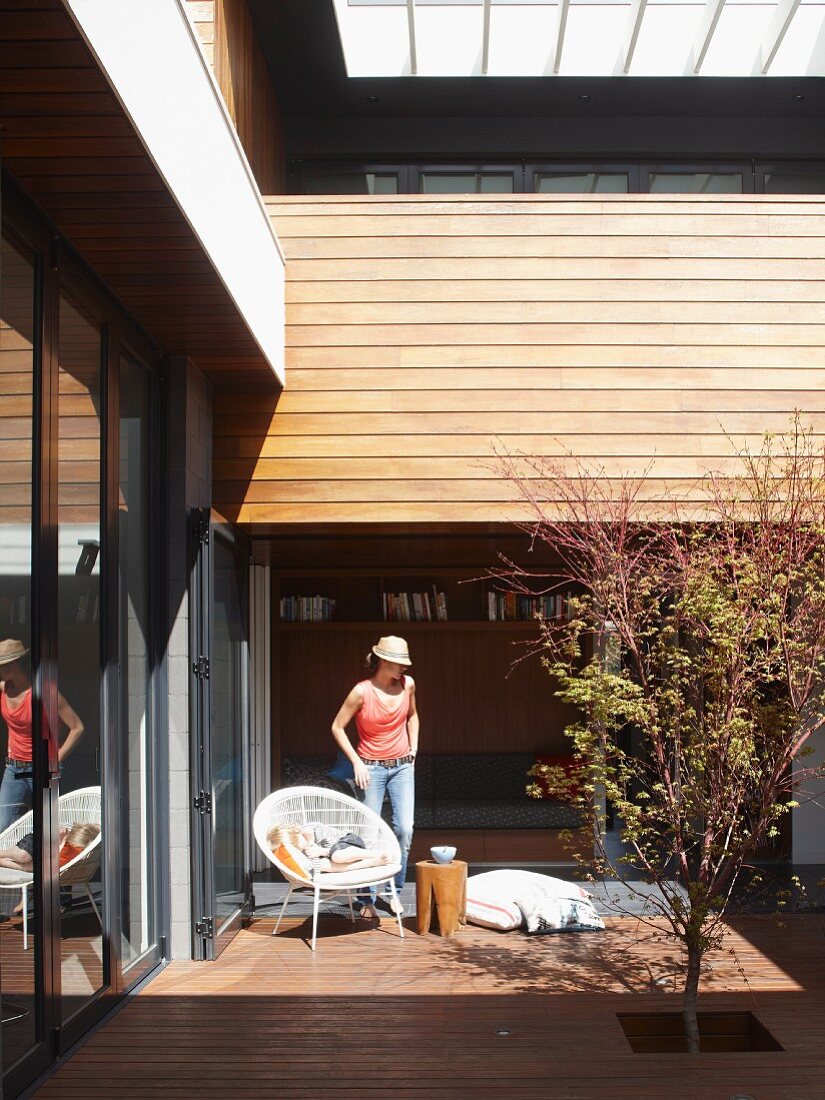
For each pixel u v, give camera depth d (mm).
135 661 4707
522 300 5930
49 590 3596
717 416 5859
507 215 5973
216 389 5887
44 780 3543
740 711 4156
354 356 5918
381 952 5098
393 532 6309
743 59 8219
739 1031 4191
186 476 5148
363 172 9031
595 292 5926
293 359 5930
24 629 3416
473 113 8938
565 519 5762
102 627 4234
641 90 8523
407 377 5902
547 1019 4113
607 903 5918
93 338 4203
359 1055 3760
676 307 5918
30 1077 3443
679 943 5199
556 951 5082
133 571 4719
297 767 8328
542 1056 3744
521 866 7207
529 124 9000
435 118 8992
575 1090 3455
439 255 5957
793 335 5906
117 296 4391
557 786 4395
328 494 5863
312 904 6141
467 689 8875
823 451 5496
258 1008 4262
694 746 4137
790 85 8445
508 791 8547
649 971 4730
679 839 4203
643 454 5832
